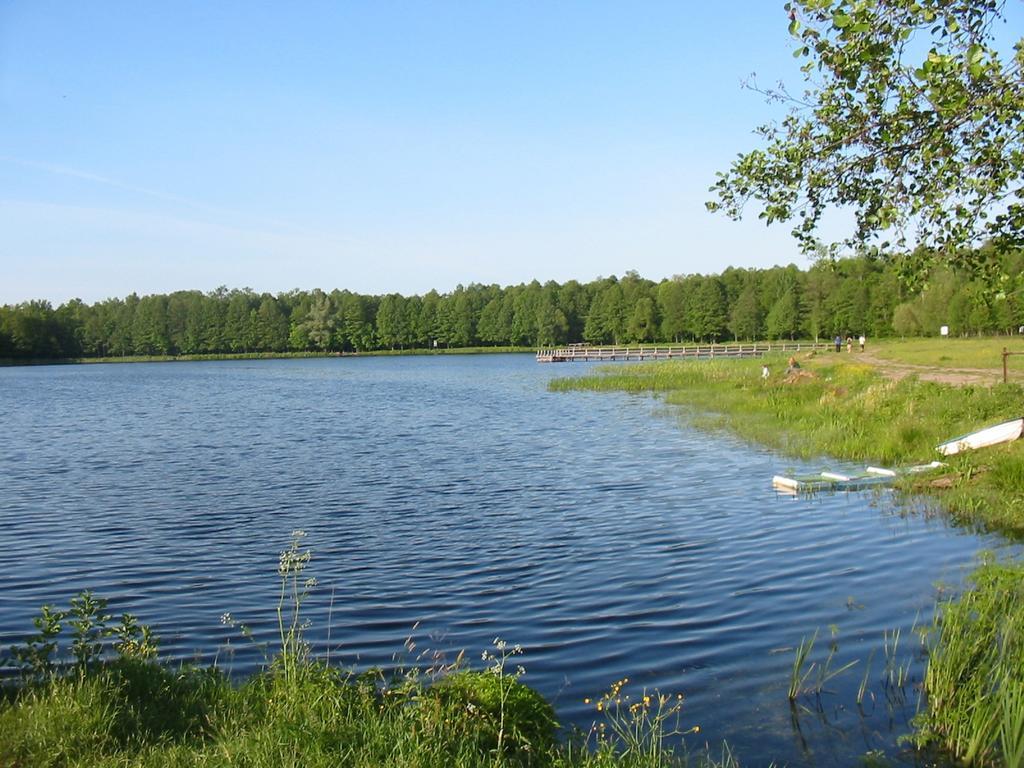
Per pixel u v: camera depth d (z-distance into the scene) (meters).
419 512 18.28
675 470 22.91
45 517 18.22
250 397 56.03
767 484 20.27
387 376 81.75
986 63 7.06
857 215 8.48
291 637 8.82
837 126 8.09
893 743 7.35
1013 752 6.72
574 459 25.56
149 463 26.20
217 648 10.16
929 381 32.41
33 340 135.50
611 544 15.09
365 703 7.09
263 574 13.62
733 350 97.50
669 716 7.99
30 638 8.19
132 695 7.45
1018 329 83.31
